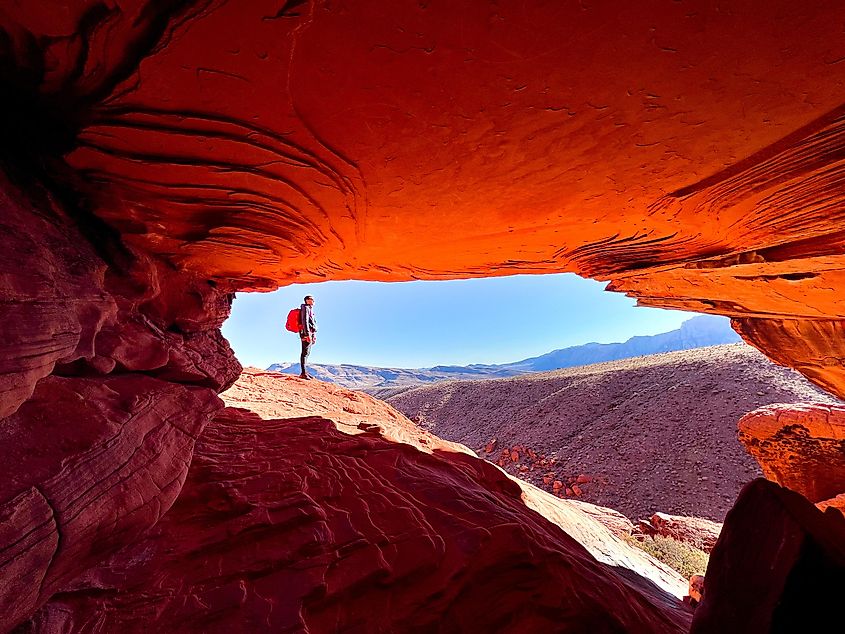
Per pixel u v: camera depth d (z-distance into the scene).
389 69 1.85
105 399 2.82
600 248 5.31
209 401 3.96
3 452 1.92
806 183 3.14
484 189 3.24
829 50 1.82
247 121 2.21
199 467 4.94
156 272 4.06
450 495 5.42
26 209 2.20
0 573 1.62
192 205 3.23
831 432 12.34
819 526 2.74
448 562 4.00
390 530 4.31
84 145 2.43
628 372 49.09
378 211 3.64
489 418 53.75
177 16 1.57
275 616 3.00
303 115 2.17
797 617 2.46
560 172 2.97
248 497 4.40
